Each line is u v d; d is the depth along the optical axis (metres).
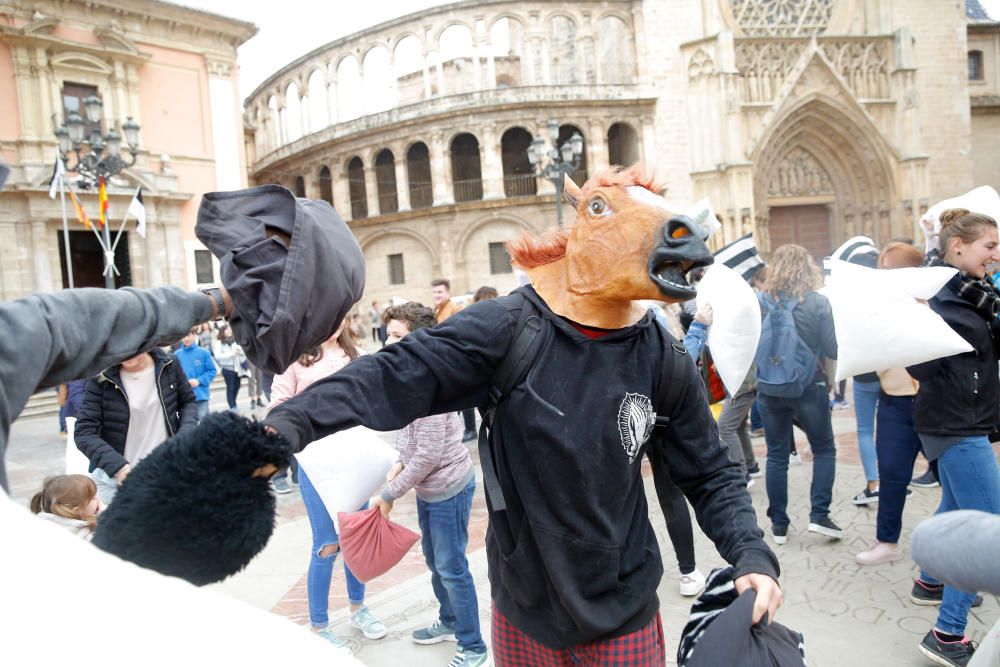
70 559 0.52
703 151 30.94
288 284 1.21
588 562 1.75
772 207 32.62
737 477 1.90
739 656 1.48
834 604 4.04
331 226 1.35
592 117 31.44
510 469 1.82
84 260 26.75
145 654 0.47
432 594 4.56
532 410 1.73
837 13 32.62
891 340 3.40
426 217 32.56
